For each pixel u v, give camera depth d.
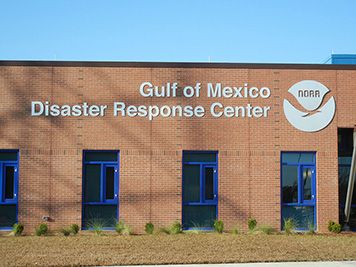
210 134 24.02
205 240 20.42
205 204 23.91
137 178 23.72
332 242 20.20
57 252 17.77
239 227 23.69
